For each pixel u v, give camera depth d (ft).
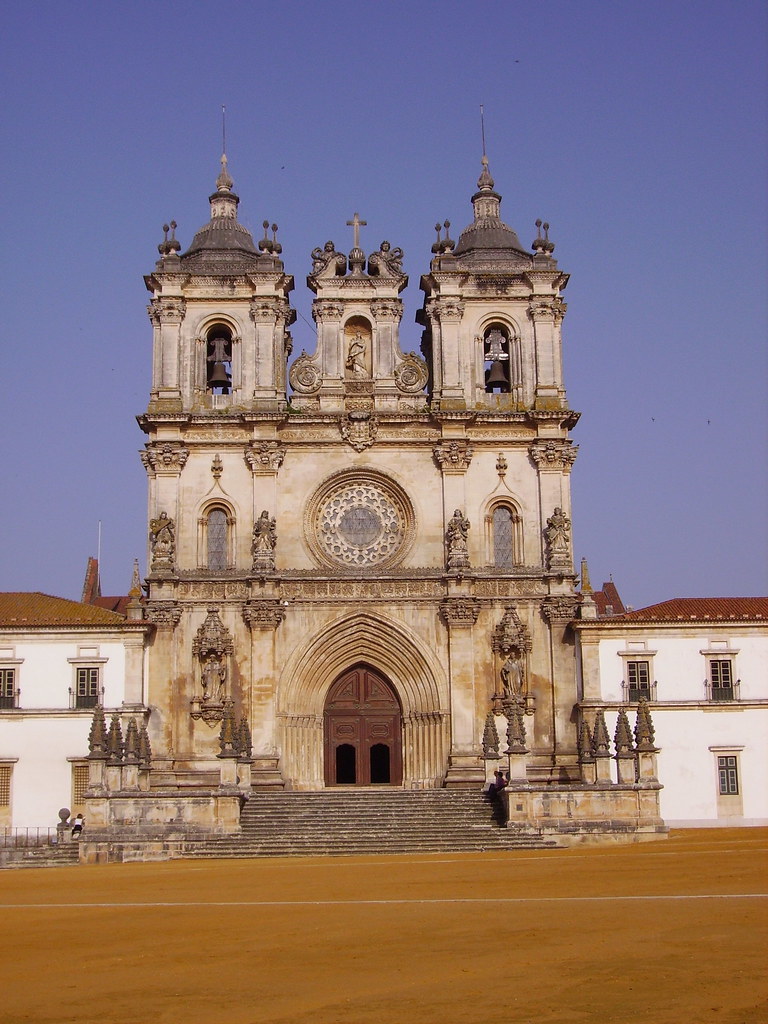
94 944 104.01
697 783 240.12
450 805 217.97
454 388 260.21
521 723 212.84
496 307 266.57
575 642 247.70
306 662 247.70
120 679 241.35
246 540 252.01
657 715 242.37
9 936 110.01
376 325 263.90
